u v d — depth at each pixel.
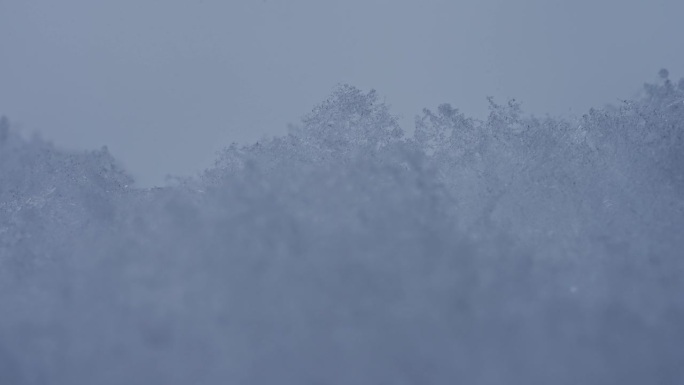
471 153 10.29
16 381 7.49
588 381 7.31
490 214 9.21
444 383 7.14
